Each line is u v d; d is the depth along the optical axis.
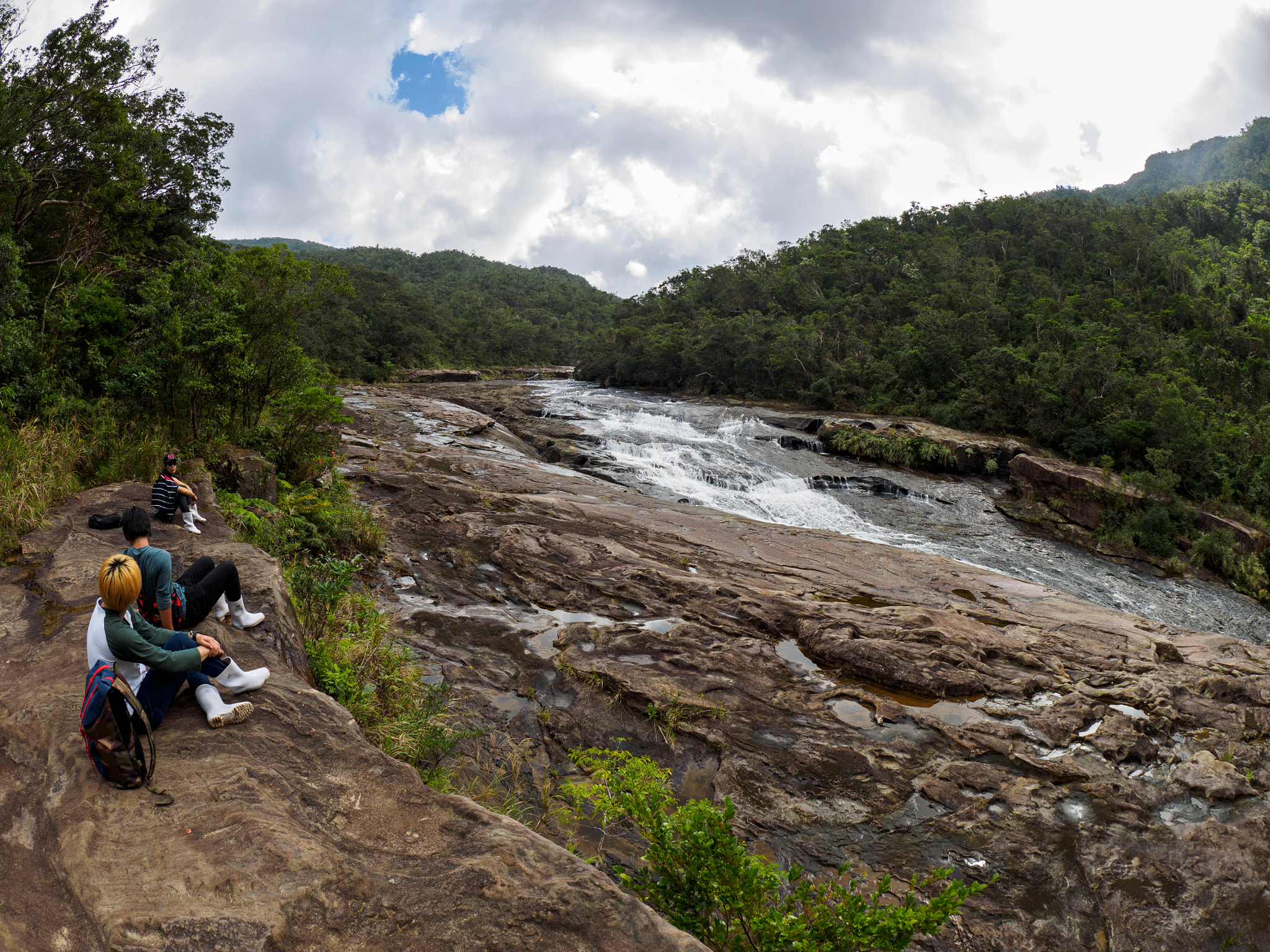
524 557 11.39
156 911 2.33
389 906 2.53
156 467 8.34
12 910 2.39
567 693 7.71
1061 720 7.80
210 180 19.20
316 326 56.62
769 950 3.55
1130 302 53.06
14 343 9.10
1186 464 26.53
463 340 90.88
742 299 69.00
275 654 4.45
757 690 8.00
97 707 2.85
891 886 5.41
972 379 35.69
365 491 14.67
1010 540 21.00
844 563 13.41
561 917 2.56
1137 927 5.19
